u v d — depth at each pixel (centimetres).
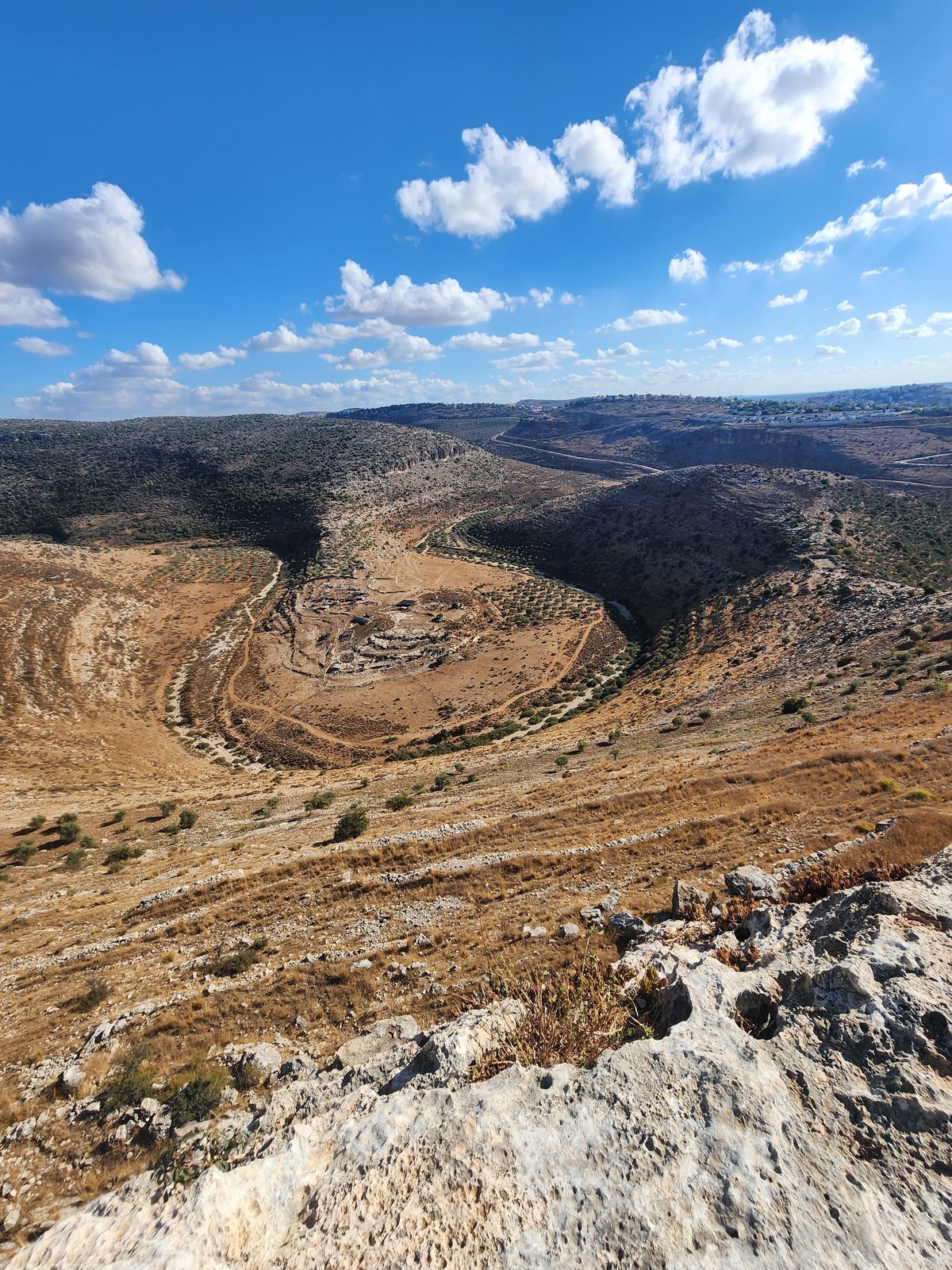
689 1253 372
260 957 1548
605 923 1338
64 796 4381
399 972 1326
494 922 1490
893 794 1748
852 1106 462
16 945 1942
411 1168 453
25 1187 863
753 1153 430
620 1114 473
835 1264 358
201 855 2727
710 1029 565
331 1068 943
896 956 602
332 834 2625
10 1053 1276
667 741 3541
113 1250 413
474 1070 595
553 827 2098
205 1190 448
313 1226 422
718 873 1512
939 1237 370
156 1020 1291
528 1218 404
